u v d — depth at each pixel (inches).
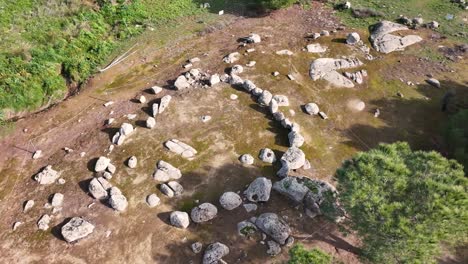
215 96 904.3
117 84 959.6
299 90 916.6
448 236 490.9
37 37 1034.1
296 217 700.0
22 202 748.6
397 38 1018.7
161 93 923.4
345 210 582.9
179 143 814.5
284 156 769.6
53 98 954.7
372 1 1173.1
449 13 1117.1
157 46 1051.9
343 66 964.0
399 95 904.9
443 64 967.0
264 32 1075.3
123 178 765.9
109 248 676.1
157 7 1175.0
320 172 768.3
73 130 866.1
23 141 856.9
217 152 801.6
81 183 765.3
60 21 1087.6
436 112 869.8
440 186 488.7
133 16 1132.5
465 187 515.8
